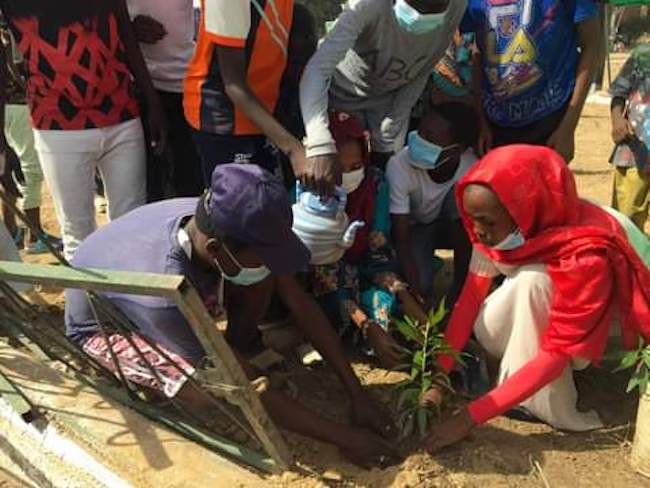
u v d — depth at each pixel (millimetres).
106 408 3209
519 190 2846
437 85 4570
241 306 3318
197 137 3717
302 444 3074
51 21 3746
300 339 3928
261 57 3441
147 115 4383
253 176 2572
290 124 3809
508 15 3910
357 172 3457
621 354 3053
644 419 2883
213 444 3002
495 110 4172
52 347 3768
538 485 2852
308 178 3180
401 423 3125
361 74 3879
